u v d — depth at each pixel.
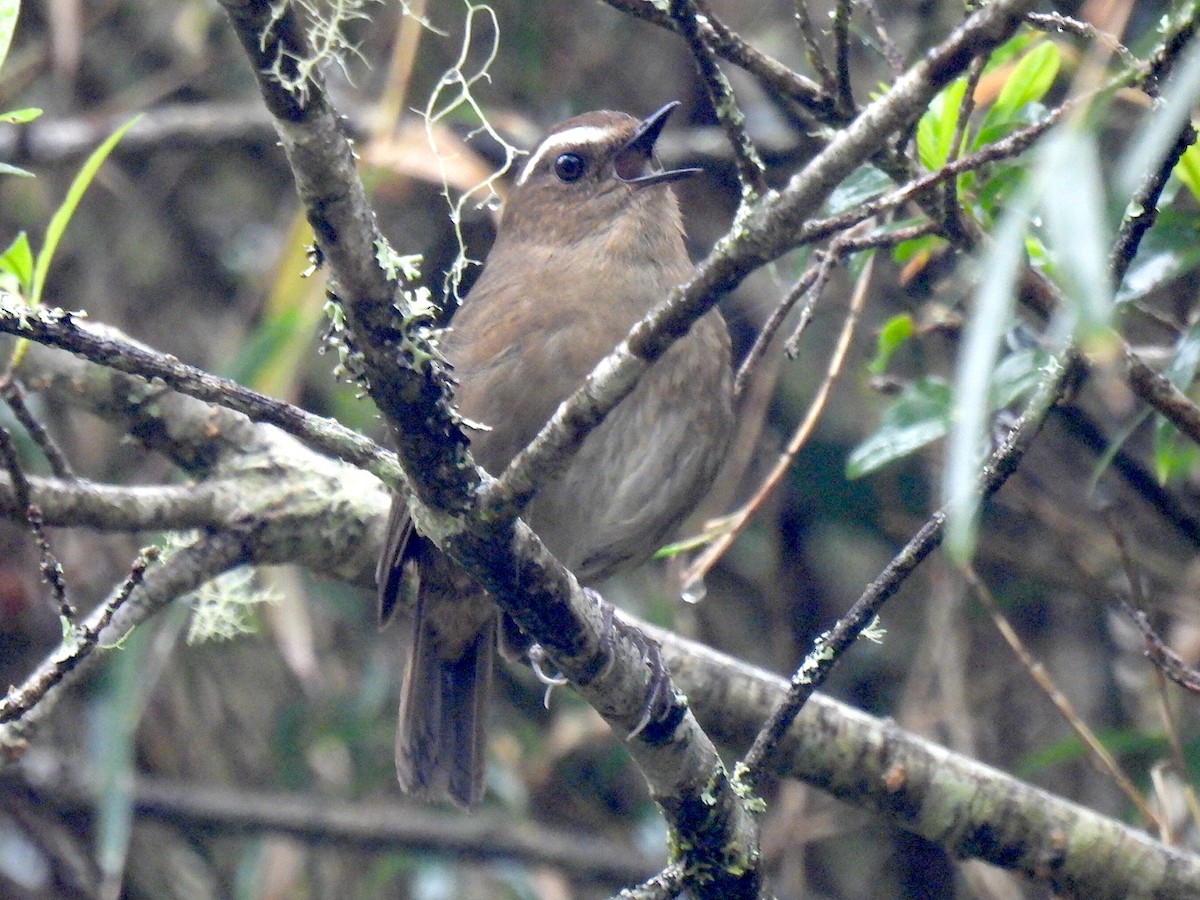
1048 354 7.40
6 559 11.87
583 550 8.80
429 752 9.09
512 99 12.63
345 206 5.24
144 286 13.34
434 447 5.79
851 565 12.73
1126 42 9.36
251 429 8.95
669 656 8.51
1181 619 10.95
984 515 11.55
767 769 6.68
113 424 8.88
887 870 12.38
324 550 8.80
